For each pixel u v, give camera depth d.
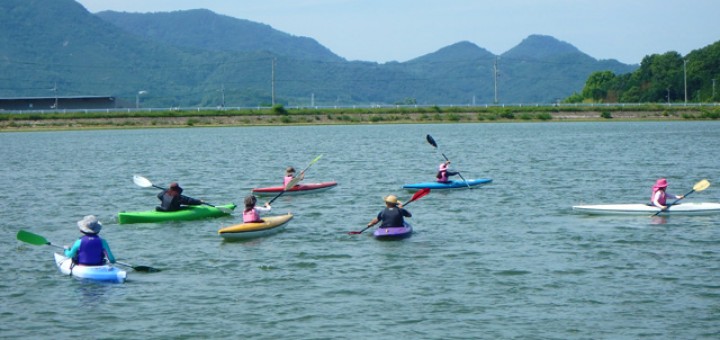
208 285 25.05
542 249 29.41
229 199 44.75
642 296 23.33
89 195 46.78
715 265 26.59
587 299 23.14
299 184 47.41
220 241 31.50
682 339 20.02
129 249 30.28
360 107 168.00
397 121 159.25
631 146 82.50
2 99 175.75
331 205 41.16
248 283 25.23
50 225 36.09
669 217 35.41
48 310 22.69
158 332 20.89
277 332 20.81
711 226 33.19
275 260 28.17
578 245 29.97
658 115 168.50
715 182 49.03
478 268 26.69
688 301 22.80
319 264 27.52
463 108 167.50
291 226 34.69
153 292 24.31
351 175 56.88
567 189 46.34
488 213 37.59
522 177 53.28
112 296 23.92
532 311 22.17
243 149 86.62
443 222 35.22
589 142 90.75
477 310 22.31
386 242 30.91
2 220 37.53
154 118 152.00
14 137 121.06
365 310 22.44
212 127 149.00
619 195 43.59
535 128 132.75
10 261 28.42
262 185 51.34
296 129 138.50
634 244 29.94
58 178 56.94
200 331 20.94
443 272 26.27
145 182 36.69
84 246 26.03
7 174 60.34
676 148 78.50
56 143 103.50
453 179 52.62
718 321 21.17
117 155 79.75
